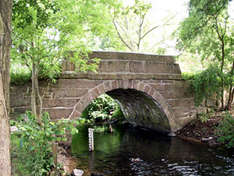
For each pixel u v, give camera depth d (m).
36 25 4.68
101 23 5.51
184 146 8.17
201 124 9.60
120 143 9.09
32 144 3.46
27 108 6.63
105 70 8.00
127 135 10.84
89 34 5.65
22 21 4.48
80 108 7.52
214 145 7.88
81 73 7.50
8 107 2.12
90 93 7.70
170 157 6.97
